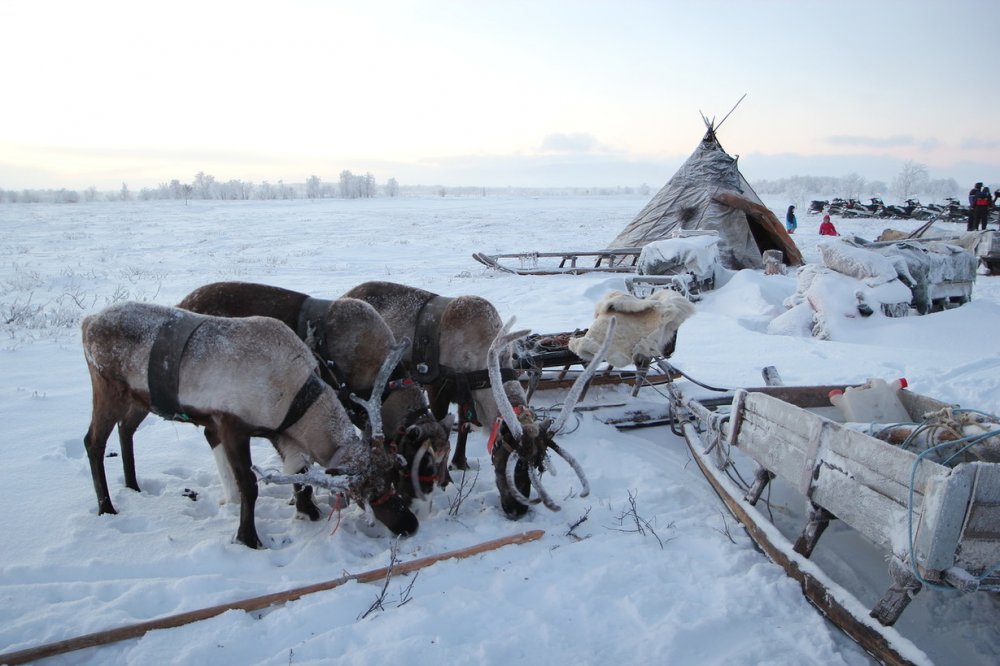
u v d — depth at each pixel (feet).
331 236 104.83
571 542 15.08
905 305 36.96
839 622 11.85
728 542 15.08
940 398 24.49
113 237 103.19
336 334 17.08
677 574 13.87
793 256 59.00
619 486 18.26
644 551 14.69
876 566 14.15
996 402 23.93
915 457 10.52
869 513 11.48
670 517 16.42
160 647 11.28
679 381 26.35
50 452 19.01
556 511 15.20
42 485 17.03
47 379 26.45
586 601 12.79
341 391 16.88
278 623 11.87
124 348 14.70
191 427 21.72
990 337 33.32
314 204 261.85
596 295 46.42
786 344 33.06
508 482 15.46
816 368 28.66
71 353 30.66
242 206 240.32
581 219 152.97
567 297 45.55
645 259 47.55
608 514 16.56
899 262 37.78
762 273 49.08
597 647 11.62
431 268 63.98
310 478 13.79
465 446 20.36
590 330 21.07
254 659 11.18
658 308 20.52
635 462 19.49
